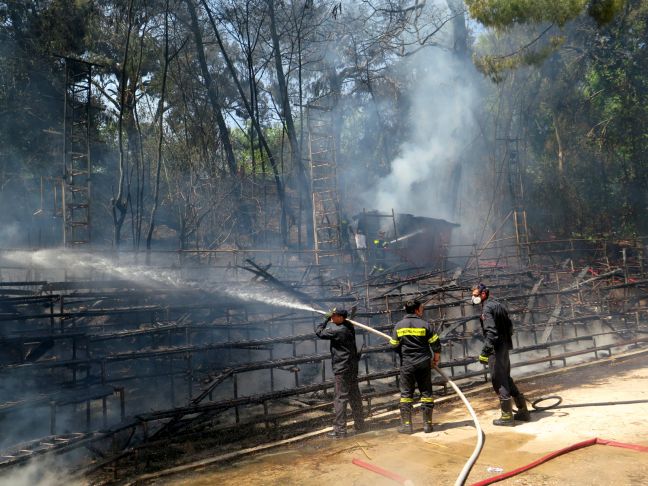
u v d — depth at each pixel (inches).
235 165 1162.0
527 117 1206.9
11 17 1120.8
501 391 271.4
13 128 1119.6
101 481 231.0
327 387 313.1
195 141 1151.0
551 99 1241.4
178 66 1140.5
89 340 306.3
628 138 1209.4
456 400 338.0
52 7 1106.1
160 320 413.4
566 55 1256.2
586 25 1149.1
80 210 1131.9
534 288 553.6
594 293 609.9
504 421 271.0
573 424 263.0
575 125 1244.5
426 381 272.8
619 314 514.0
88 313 353.1
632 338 523.8
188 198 1032.2
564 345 444.5
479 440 228.7
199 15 1162.0
